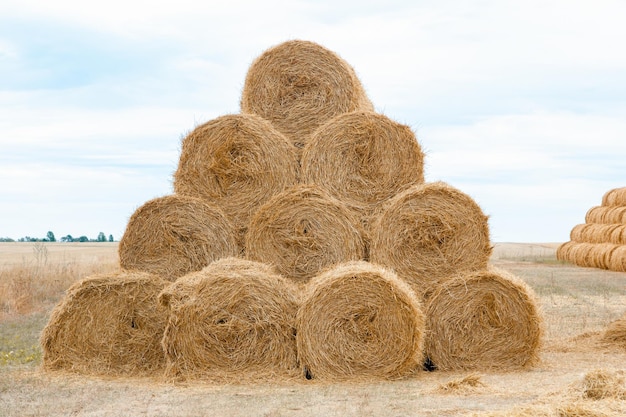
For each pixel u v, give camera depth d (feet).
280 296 31.78
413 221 35.78
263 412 23.86
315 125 41.75
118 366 33.50
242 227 38.58
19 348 38.52
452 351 33.94
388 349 31.09
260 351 31.58
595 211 115.75
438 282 35.68
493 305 34.06
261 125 39.04
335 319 31.12
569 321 47.57
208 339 31.32
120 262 37.63
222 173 38.88
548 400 24.56
